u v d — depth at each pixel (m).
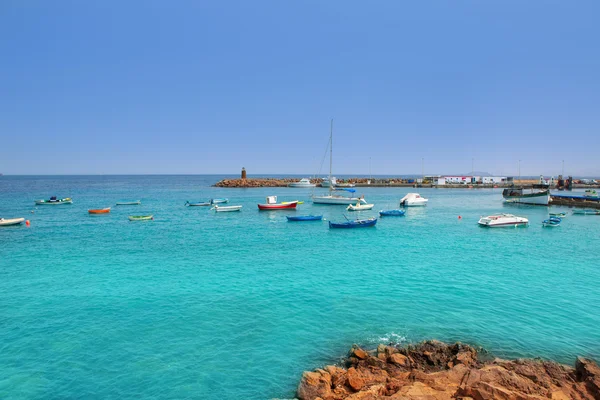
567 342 17.25
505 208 80.75
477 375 13.17
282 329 18.84
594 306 21.52
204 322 19.66
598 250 37.12
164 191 143.50
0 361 15.92
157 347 17.12
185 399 13.62
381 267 30.47
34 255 35.25
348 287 25.19
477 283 25.94
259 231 50.16
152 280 26.97
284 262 32.31
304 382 13.84
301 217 59.12
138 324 19.44
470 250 37.28
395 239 43.81
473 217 65.12
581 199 83.88
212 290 24.67
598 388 12.67
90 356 16.34
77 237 45.31
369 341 17.56
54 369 15.38
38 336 18.12
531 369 14.35
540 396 11.88
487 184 155.75
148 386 14.33
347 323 19.45
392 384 13.38
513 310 20.95
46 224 56.47
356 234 47.50
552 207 81.69
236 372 15.22
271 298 23.11
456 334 18.11
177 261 32.78
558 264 31.34
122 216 66.88
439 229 51.50
